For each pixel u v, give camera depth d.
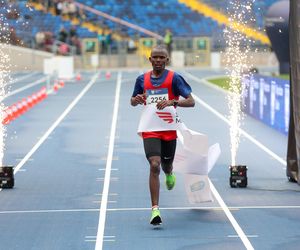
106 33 74.25
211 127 27.81
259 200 15.49
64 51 70.00
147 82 13.80
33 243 12.46
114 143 24.00
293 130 17.28
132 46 73.25
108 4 79.12
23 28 49.91
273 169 19.14
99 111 33.88
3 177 16.97
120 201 15.59
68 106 36.34
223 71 65.50
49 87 48.47
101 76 60.72
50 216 14.35
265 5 66.44
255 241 12.41
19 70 67.50
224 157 21.11
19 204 15.41
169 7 78.62
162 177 17.98
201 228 13.31
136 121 29.88
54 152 22.28
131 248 12.07
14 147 23.31
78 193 16.45
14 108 31.92
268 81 28.09
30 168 19.64
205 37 72.25
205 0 76.38
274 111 27.14
